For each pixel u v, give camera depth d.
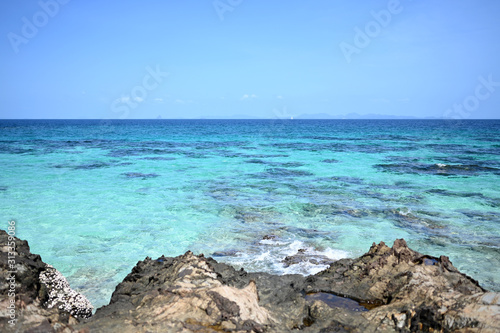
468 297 4.47
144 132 79.62
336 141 52.09
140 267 6.82
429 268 5.66
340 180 20.73
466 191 17.80
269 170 24.27
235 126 129.88
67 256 9.88
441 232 11.80
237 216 13.63
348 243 10.73
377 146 43.16
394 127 114.31
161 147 41.56
